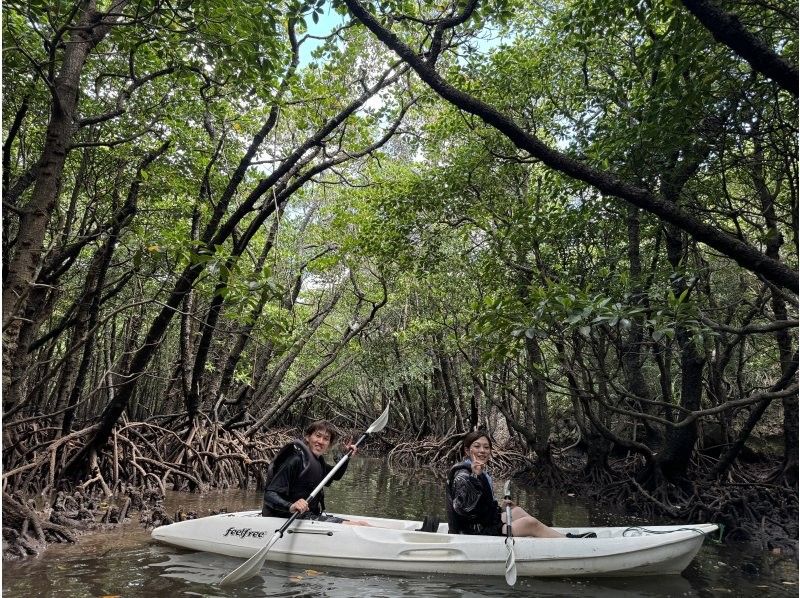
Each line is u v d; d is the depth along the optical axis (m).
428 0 7.49
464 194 11.90
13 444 8.09
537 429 14.77
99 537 6.23
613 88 8.98
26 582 4.57
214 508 8.67
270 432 15.66
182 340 12.16
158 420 12.48
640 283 7.72
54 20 6.05
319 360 22.38
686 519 9.24
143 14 6.37
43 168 5.74
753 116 7.02
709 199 8.64
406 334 19.19
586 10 7.80
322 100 9.56
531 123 11.13
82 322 8.39
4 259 7.67
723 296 12.45
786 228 10.05
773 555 6.88
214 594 4.49
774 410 15.62
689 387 10.19
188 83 8.63
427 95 10.70
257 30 6.00
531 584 5.11
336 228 15.73
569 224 9.52
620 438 10.67
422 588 4.89
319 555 5.52
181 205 11.06
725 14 4.29
